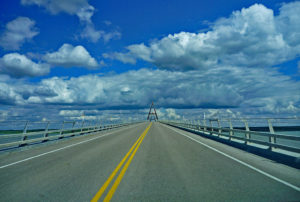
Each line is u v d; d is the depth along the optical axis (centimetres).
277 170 686
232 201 435
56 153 1115
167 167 747
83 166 785
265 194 470
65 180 604
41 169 748
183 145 1377
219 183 554
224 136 1634
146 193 489
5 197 479
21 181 600
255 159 877
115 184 560
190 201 439
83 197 471
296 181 565
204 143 1486
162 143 1515
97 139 1953
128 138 1998
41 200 459
